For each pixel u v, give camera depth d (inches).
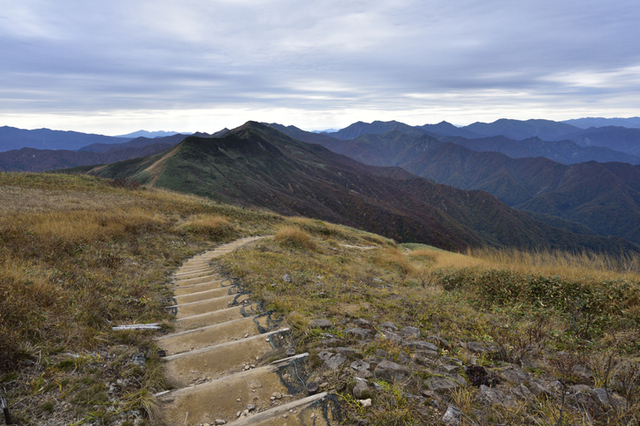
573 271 311.7
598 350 166.4
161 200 839.1
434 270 495.8
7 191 637.3
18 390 103.9
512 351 160.6
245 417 103.0
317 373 129.7
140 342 155.9
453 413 102.1
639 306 216.1
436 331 201.3
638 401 102.3
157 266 343.3
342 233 1019.3
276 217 1054.4
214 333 174.7
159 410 106.0
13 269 186.5
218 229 622.5
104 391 111.7
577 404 108.7
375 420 99.4
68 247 292.8
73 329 146.6
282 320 193.2
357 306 242.8
